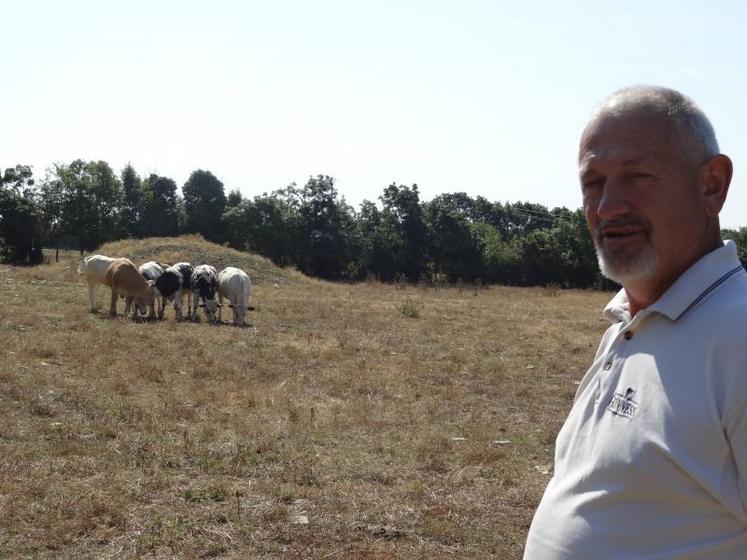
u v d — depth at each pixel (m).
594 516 1.82
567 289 42.22
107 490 6.01
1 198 45.09
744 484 1.62
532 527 2.04
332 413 8.94
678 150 1.84
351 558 5.04
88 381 9.99
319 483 6.48
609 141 1.89
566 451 2.02
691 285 1.80
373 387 10.56
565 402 10.33
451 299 29.98
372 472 6.82
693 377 1.71
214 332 15.60
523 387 11.04
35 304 19.02
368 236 48.50
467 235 47.91
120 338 13.62
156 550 5.04
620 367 1.89
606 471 1.81
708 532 1.68
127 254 32.25
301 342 14.73
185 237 36.00
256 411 8.87
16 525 5.27
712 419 1.66
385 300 27.25
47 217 54.28
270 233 50.09
